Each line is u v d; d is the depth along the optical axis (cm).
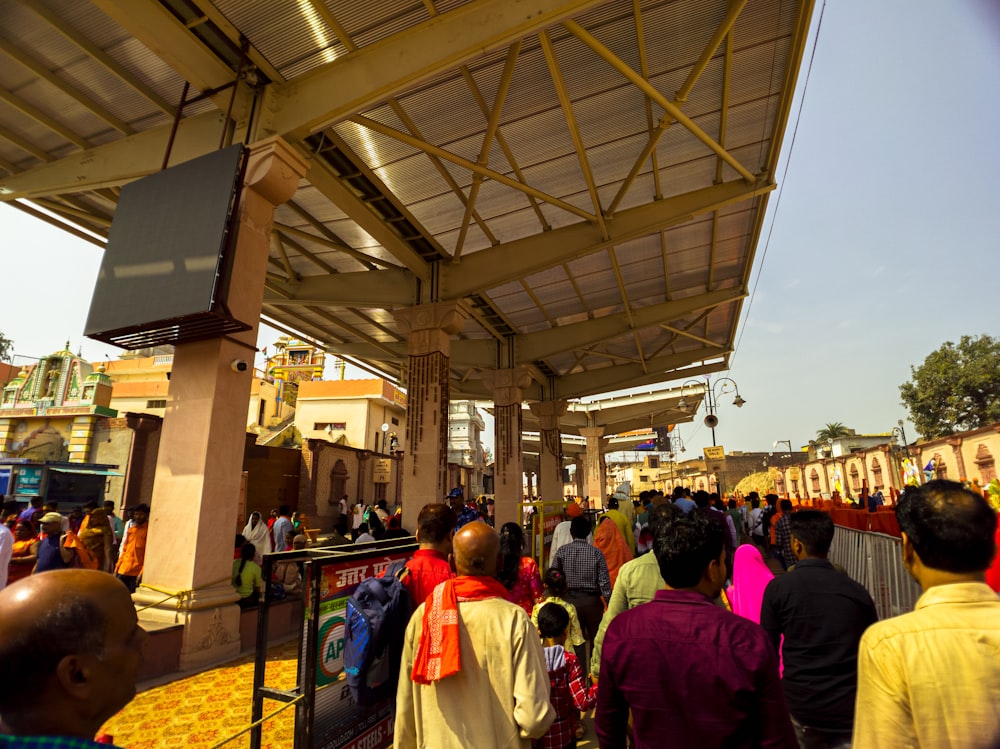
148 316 611
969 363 3366
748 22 701
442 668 194
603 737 170
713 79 785
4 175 891
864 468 2898
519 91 768
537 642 207
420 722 203
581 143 828
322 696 272
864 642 138
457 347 1762
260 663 285
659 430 5291
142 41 592
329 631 282
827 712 224
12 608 93
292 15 616
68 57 688
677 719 153
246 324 623
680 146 920
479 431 5500
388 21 629
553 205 1019
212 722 396
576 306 1564
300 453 2278
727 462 5928
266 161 648
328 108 666
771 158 955
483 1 610
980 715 116
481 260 1167
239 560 644
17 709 88
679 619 164
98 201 991
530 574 444
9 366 3384
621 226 1071
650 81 773
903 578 509
